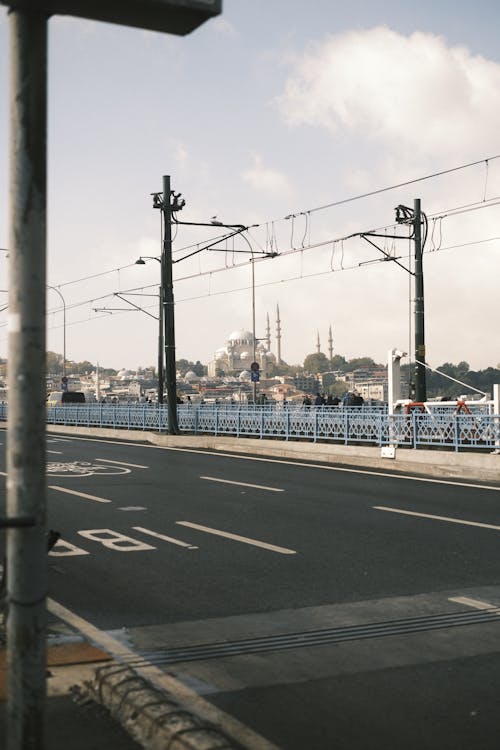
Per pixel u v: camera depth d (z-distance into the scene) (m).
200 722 4.39
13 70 3.32
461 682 5.66
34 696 3.31
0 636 6.12
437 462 21.20
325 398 36.81
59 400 63.44
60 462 23.77
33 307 3.30
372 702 5.28
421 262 29.16
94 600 8.08
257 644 6.58
